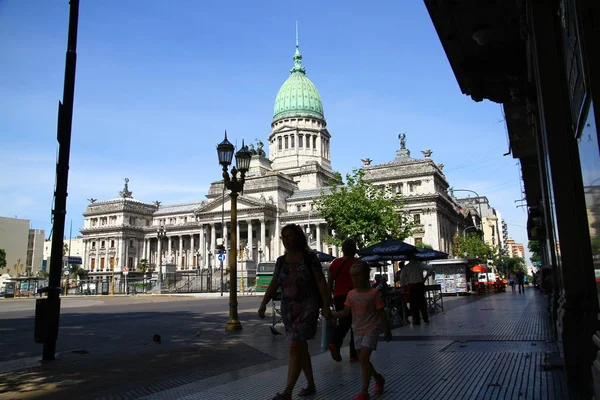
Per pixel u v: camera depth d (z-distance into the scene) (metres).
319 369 10.32
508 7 13.60
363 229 53.59
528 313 22.02
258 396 8.03
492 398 7.23
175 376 10.30
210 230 124.00
